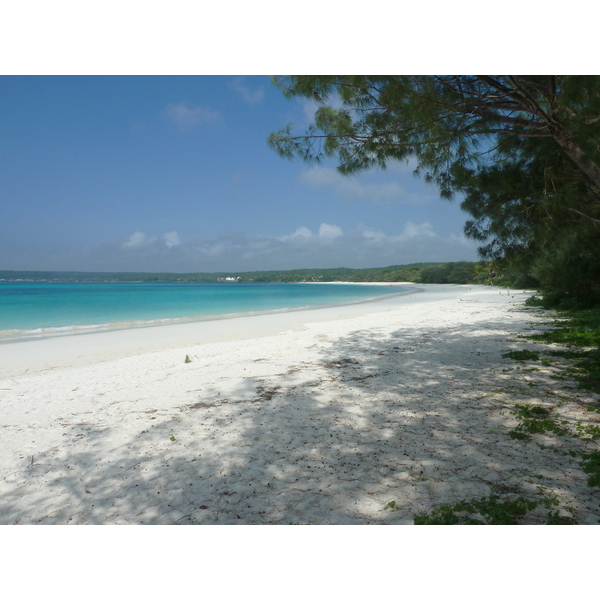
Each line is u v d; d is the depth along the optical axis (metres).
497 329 12.54
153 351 12.16
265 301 38.69
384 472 3.71
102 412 6.11
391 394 6.27
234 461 4.12
